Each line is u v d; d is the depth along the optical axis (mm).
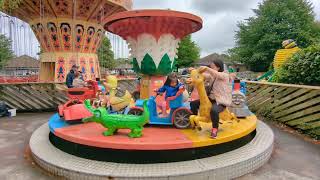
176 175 3678
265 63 34969
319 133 6156
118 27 6195
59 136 4840
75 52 15578
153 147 4082
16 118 8914
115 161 4363
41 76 16156
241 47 38000
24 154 5168
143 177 3629
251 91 9016
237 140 5039
